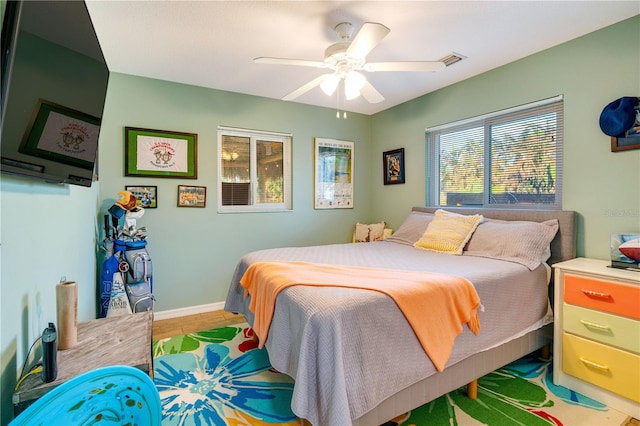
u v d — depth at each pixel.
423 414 1.71
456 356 1.66
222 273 3.46
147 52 2.52
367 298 1.47
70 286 1.16
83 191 2.03
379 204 4.36
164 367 2.21
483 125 3.10
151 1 1.86
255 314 1.98
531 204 2.73
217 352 2.44
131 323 1.40
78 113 1.28
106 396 0.80
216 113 3.38
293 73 2.95
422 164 3.69
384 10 1.97
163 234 3.14
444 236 2.76
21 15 0.82
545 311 2.18
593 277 1.85
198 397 1.87
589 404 1.80
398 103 3.96
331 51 1.99
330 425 1.25
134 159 2.98
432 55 2.61
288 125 3.82
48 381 0.92
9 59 0.80
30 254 1.07
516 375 2.10
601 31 2.22
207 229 3.36
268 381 2.05
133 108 2.98
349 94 2.29
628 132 2.11
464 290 1.74
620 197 2.16
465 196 3.30
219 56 2.60
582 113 2.34
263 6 1.92
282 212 3.80
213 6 1.92
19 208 0.98
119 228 2.72
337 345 1.31
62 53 1.10
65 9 1.11
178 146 3.18
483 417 1.69
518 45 2.46
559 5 1.94
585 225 2.34
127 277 2.52
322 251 2.78
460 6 1.94
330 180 4.14
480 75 3.03
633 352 1.69
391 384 1.43
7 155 0.83
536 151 2.68
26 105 0.91
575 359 1.92
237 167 3.56
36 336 1.12
